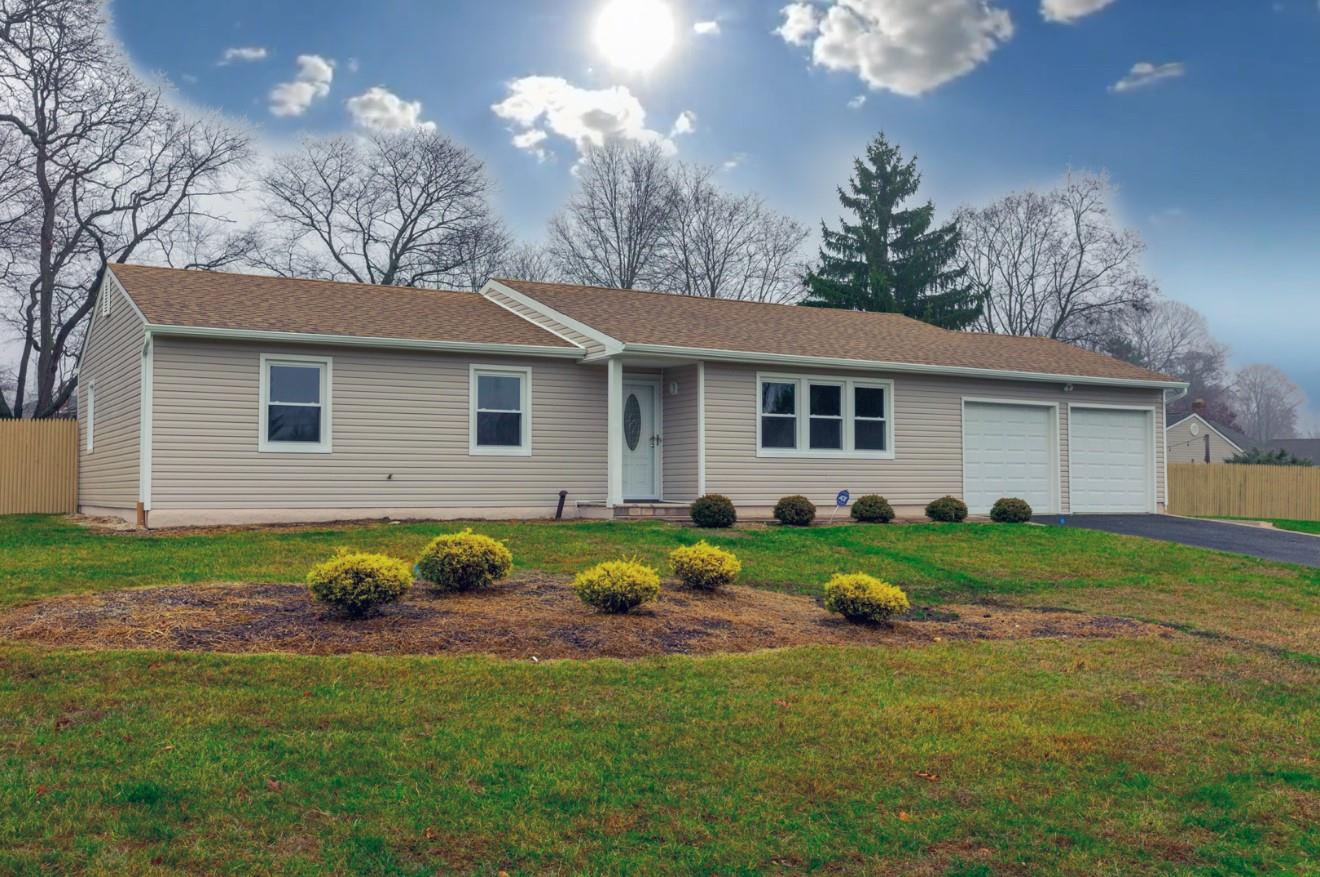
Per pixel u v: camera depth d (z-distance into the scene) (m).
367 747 6.31
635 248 45.88
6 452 22.94
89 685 7.12
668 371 19.98
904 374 21.20
